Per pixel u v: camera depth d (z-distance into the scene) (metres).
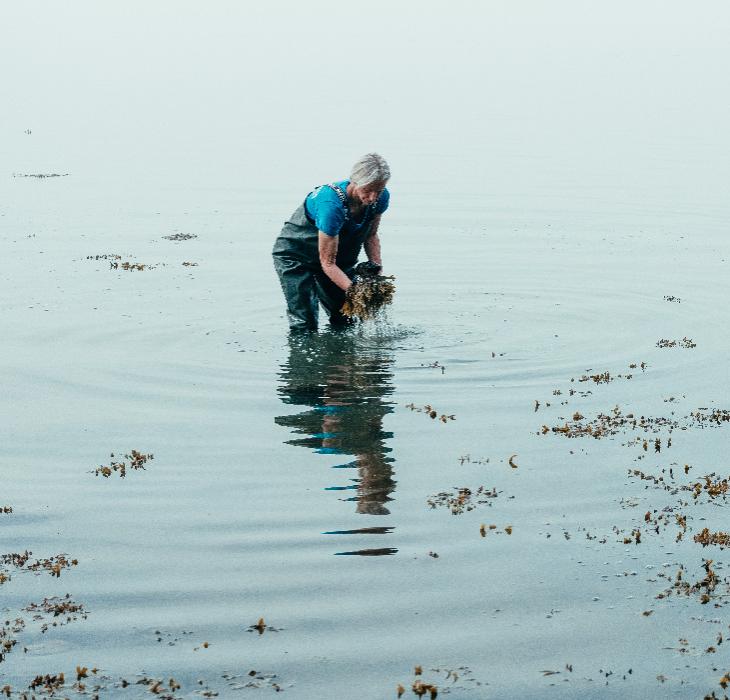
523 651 5.37
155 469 7.81
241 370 10.16
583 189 22.16
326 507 7.11
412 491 7.36
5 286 13.91
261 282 14.09
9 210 20.34
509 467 7.76
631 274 14.52
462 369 10.15
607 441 8.25
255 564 6.32
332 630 5.57
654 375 9.93
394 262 15.42
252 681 5.13
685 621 5.64
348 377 9.92
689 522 6.82
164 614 5.76
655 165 25.52
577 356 10.58
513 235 17.48
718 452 8.00
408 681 5.12
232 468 7.80
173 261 15.62
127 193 22.42
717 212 19.53
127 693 5.05
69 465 7.93
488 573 6.18
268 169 25.52
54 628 5.62
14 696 5.02
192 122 36.12
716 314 12.30
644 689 5.04
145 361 10.51
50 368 10.33
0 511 7.12
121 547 6.57
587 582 6.06
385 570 6.23
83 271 14.86
